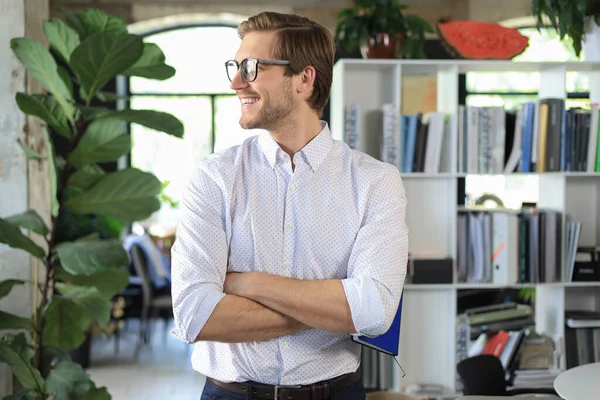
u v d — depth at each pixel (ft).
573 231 13.89
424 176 13.82
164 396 18.53
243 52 5.75
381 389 13.99
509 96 28.27
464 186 25.12
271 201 5.86
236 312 5.58
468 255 13.92
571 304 14.80
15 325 10.84
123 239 28.09
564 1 13.94
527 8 25.50
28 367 10.61
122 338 25.99
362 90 14.49
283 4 27.17
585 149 13.92
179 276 5.73
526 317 14.71
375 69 14.43
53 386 10.43
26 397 10.58
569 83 25.93
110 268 10.89
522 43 14.10
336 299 5.57
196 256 5.74
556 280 13.91
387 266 5.73
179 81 30.94
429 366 14.17
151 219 30.78
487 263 13.84
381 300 5.60
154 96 30.86
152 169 30.89
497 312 14.65
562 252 13.87
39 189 12.96
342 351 5.85
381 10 14.03
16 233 10.39
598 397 7.88
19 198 12.30
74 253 10.13
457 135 13.80
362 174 5.94
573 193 14.78
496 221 13.82
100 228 22.02
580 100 25.21
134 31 29.48
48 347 11.25
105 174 10.88
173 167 30.99
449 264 13.69
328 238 5.84
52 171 10.36
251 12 27.25
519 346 13.79
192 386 19.53
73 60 10.00
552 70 14.49
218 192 5.87
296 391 5.70
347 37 14.37
